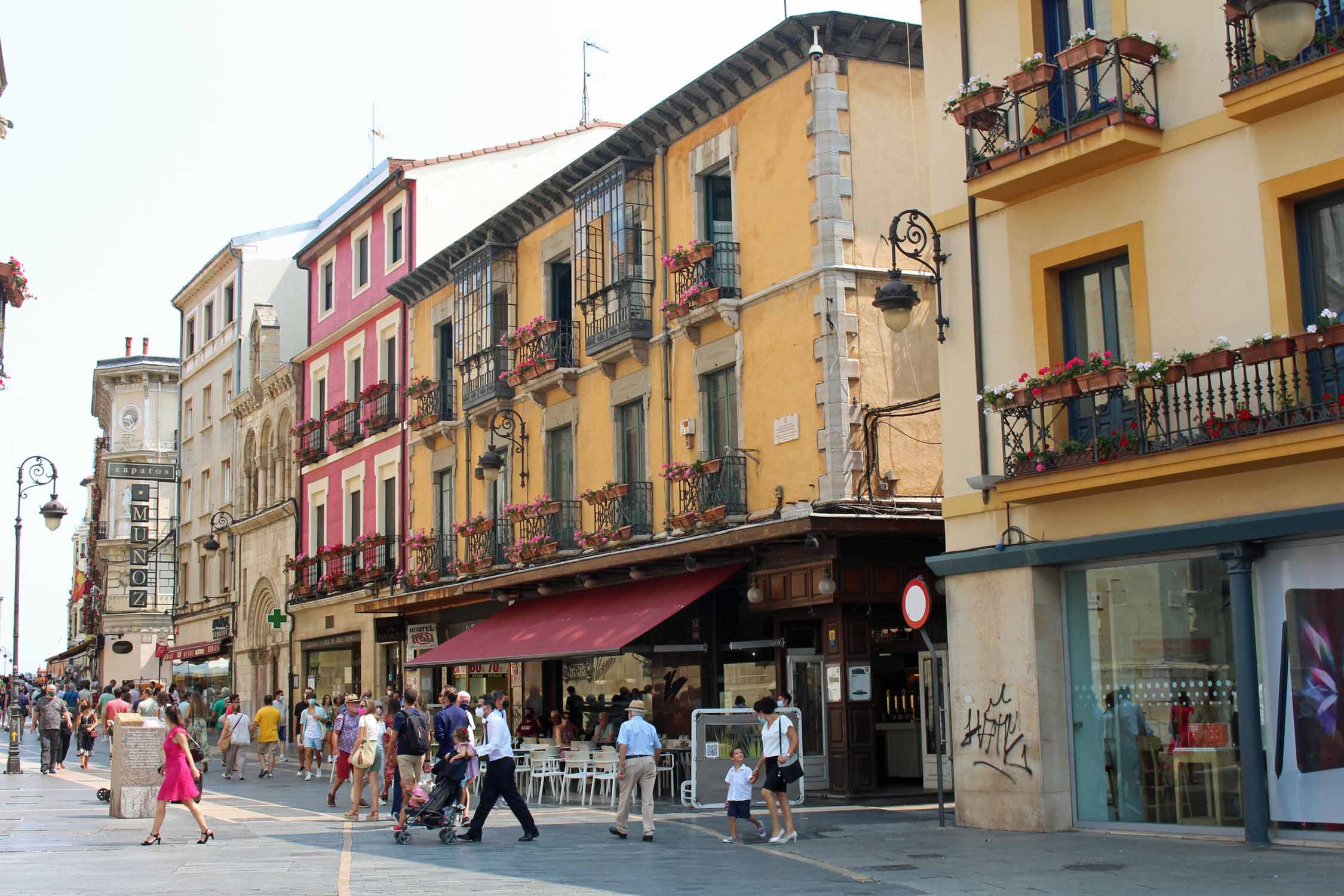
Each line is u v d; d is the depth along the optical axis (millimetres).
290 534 42688
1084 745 15117
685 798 19562
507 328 29406
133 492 63406
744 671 21828
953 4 16922
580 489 26156
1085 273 15391
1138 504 14305
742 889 11367
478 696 30812
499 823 18266
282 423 44531
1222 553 13414
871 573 19719
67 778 28375
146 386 65812
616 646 20219
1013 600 15500
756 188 21641
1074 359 14312
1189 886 10703
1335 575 12727
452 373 32375
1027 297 15688
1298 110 13055
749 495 21344
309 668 41438
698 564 21453
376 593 35750
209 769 32812
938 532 19406
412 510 34188
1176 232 14109
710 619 22281
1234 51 13273
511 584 26422
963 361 16484
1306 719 12883
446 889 11508
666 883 11836
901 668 20734
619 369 25031
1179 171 14125
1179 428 13344
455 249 31359
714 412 22656
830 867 12734
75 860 14070
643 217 24406
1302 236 13266
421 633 33344
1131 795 14609
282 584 43375
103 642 64000
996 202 16172
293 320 48688
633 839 15836
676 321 22750
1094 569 15148
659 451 23688
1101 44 14156
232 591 48531
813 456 20031
